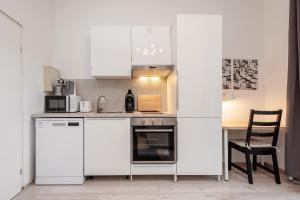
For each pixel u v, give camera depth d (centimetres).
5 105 218
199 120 275
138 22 344
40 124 266
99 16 342
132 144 277
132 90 345
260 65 350
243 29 349
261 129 295
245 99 350
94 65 303
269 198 233
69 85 323
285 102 305
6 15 221
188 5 346
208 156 277
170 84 321
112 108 342
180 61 274
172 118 277
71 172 269
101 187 262
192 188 259
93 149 273
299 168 263
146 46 306
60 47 339
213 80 275
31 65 271
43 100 303
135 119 276
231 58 349
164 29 308
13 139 232
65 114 271
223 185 267
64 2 339
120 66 304
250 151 273
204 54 274
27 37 261
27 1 261
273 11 329
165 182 277
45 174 266
